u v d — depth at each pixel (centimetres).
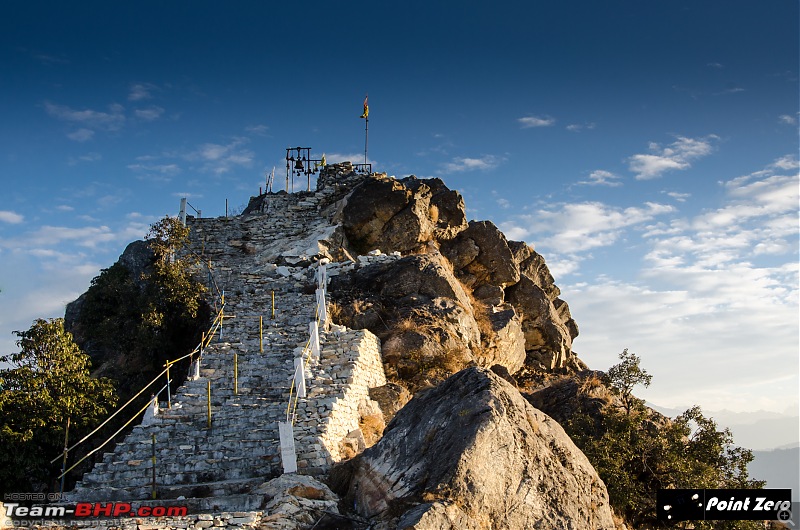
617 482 2922
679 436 3192
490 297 4497
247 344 3428
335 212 4700
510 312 4278
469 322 3872
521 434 2242
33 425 2750
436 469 2131
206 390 3075
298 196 5019
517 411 2294
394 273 3978
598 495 2353
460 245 4659
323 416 2764
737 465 3162
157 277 3959
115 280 4403
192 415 2861
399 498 2112
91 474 2533
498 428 2192
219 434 2723
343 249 4412
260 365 3266
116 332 4006
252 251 4591
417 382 3484
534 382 4297
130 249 4888
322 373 3112
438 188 4909
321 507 2202
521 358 4391
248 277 4162
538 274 5206
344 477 2353
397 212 4562
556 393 3638
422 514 1961
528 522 2134
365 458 2319
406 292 3919
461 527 1998
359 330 3478
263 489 2308
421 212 4603
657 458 3112
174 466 2542
